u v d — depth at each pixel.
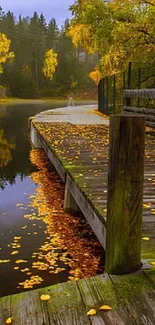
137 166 1.88
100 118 14.23
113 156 1.91
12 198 5.89
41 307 1.78
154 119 8.49
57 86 54.41
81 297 1.84
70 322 1.65
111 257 1.99
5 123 17.77
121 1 13.45
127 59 12.70
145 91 8.30
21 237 4.23
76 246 3.98
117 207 1.92
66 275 3.33
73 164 5.22
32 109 28.28
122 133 1.86
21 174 7.69
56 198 5.88
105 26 12.82
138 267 2.00
